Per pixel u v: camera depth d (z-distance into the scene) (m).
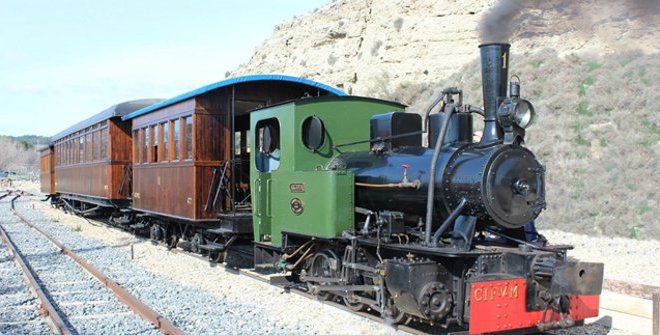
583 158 19.89
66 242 16.34
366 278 8.01
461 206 6.89
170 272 11.57
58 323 7.07
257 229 10.13
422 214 7.55
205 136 12.36
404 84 32.38
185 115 12.77
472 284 6.15
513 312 6.37
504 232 7.43
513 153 6.96
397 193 7.67
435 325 7.72
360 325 7.49
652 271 11.65
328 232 8.06
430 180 7.02
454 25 33.00
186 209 12.70
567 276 6.27
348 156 9.03
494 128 7.21
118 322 7.52
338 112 9.40
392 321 7.32
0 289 9.70
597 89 22.38
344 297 8.34
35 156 142.75
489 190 6.73
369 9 38.56
